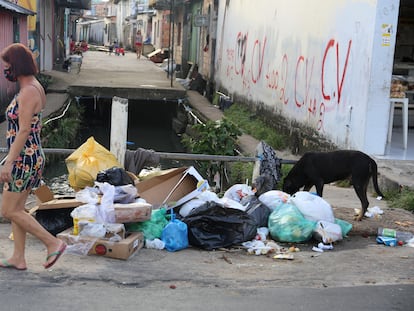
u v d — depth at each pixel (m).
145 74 25.92
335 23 10.15
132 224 5.38
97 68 27.70
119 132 6.68
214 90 21.73
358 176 6.38
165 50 36.66
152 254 5.16
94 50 50.53
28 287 4.10
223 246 5.45
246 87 17.06
